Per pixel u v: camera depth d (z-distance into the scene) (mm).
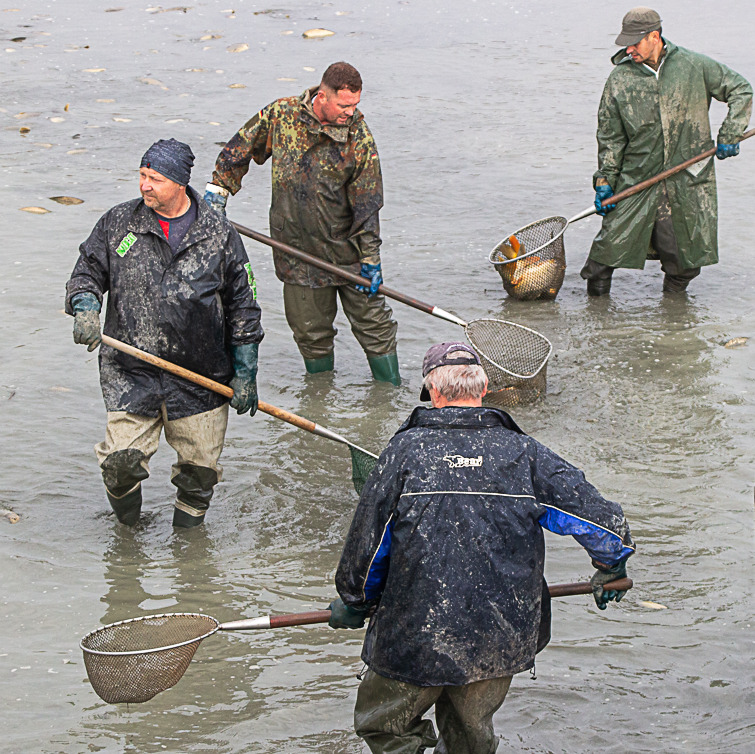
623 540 4332
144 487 7590
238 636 5922
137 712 5234
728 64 19484
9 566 6531
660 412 8633
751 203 13547
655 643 5801
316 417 8680
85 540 6867
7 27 24391
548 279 10781
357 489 7188
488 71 20766
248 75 20016
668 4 26672
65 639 5848
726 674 5520
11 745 4961
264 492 7547
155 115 17234
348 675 5570
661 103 10258
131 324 6531
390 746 4492
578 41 23453
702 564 6547
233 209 13312
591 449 8047
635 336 10070
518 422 8508
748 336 10023
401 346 10039
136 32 24016
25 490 7402
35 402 8656
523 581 4277
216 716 5211
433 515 4238
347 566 4387
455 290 11172
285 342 10164
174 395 6656
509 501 4277
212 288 6520
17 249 11820
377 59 21641
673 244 10641
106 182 14062
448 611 4195
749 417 8523
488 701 4398
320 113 8406
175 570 6566
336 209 8742
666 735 5027
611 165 10484
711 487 7461
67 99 18203
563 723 5125
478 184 14430
